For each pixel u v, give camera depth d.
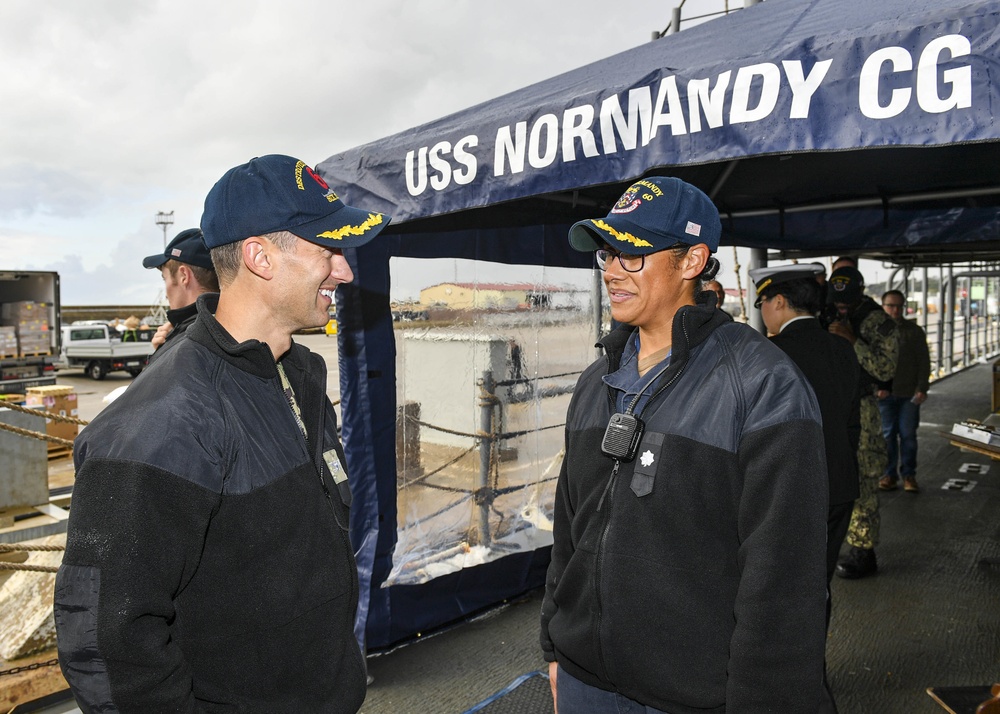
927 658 2.87
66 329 17.67
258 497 1.01
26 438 3.70
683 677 1.18
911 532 4.47
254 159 1.13
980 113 1.18
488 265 3.29
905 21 1.28
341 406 2.82
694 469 1.17
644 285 1.29
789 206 3.95
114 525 0.88
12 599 2.68
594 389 1.44
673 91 1.57
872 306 3.73
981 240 3.87
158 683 0.89
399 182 2.28
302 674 1.06
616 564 1.24
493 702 2.59
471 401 3.27
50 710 2.52
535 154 1.87
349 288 2.76
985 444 3.35
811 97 1.37
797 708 1.06
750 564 1.10
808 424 1.11
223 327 1.09
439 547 3.18
